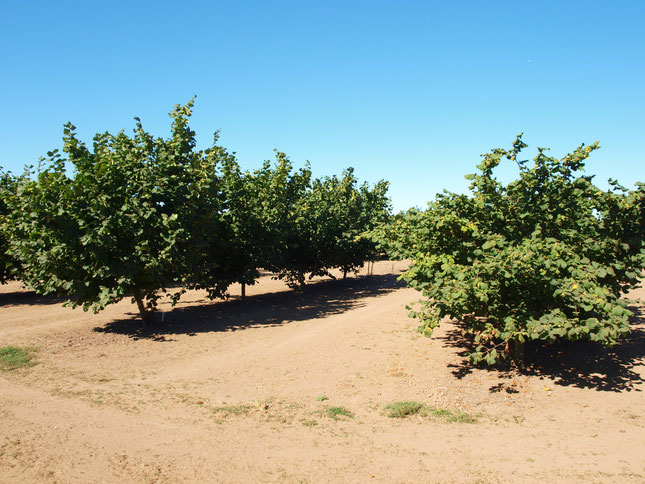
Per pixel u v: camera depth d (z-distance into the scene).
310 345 9.44
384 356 8.59
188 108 10.91
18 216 10.20
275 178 15.30
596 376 7.23
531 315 6.26
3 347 9.20
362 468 4.46
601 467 4.47
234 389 6.90
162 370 7.88
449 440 5.14
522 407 6.17
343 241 18.19
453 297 6.00
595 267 6.10
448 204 7.65
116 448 4.84
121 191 9.81
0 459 4.52
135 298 11.52
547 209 7.06
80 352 8.98
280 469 4.42
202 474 4.30
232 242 13.38
